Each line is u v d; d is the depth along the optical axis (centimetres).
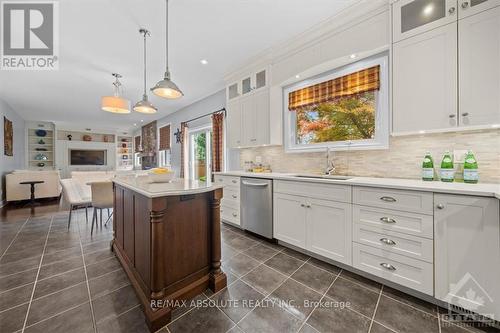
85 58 303
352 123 249
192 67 337
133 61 313
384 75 215
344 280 179
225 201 331
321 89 265
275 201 249
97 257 227
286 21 229
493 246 122
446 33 157
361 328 129
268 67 300
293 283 176
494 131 160
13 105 551
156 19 222
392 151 213
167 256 147
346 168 250
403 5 178
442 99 160
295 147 304
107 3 198
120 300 155
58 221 363
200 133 539
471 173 160
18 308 147
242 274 190
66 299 156
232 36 255
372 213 170
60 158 867
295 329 129
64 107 578
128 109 304
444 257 138
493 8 140
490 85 142
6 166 530
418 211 148
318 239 207
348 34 218
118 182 201
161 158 740
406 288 160
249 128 331
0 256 229
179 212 155
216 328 130
